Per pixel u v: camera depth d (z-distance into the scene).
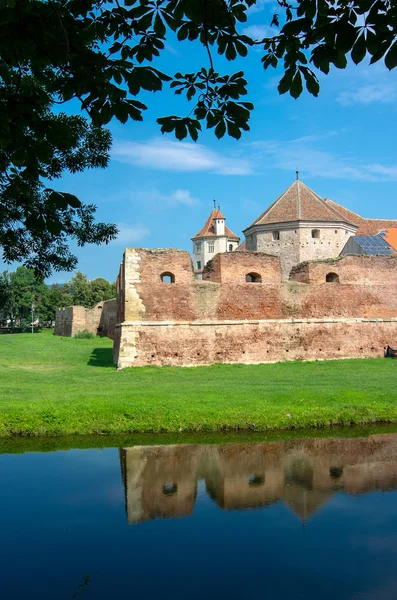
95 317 54.19
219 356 25.16
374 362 25.77
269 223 46.09
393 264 28.66
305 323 26.69
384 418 15.77
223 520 9.33
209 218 85.56
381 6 4.72
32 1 4.47
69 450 13.47
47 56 4.98
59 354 33.88
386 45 4.80
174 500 10.21
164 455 13.03
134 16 5.30
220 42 5.70
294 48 5.27
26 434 14.37
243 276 26.06
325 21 5.02
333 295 27.39
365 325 27.67
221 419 15.02
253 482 11.24
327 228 45.62
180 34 5.70
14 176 5.57
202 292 25.30
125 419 14.97
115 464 12.37
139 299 24.55
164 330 24.58
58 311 60.88
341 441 14.22
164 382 20.16
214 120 5.97
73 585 7.16
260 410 15.48
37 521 9.24
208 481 11.29
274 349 26.00
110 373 23.05
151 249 24.95
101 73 5.05
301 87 5.51
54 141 5.11
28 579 7.29
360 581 7.26
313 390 17.88
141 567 7.62
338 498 10.30
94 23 5.36
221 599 6.80
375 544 8.38
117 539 8.57
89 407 15.42
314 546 8.32
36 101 4.98
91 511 9.70
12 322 85.31
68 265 10.07
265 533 8.78
